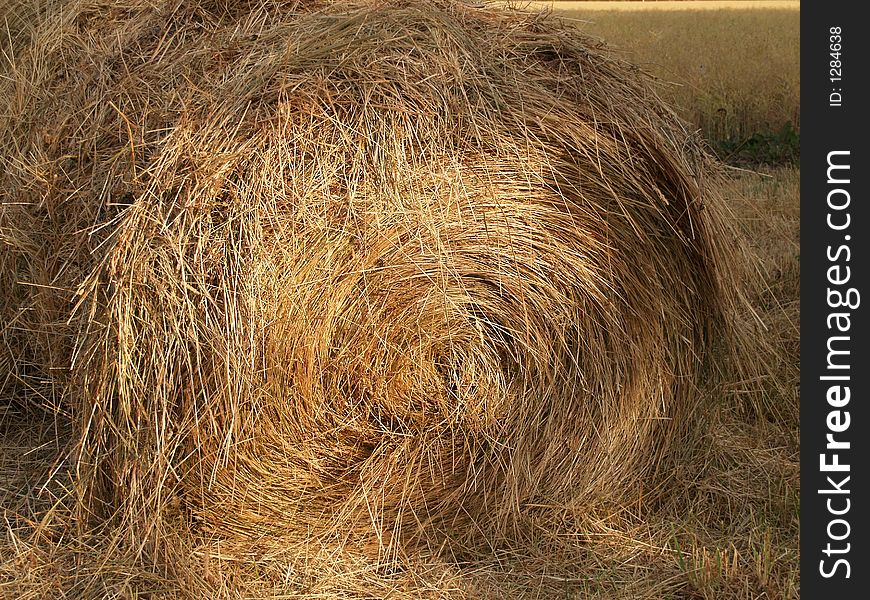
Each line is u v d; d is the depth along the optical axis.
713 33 17.17
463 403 3.24
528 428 3.35
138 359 2.88
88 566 2.93
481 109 3.12
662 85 3.91
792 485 3.64
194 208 2.88
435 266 3.12
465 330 3.21
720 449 3.88
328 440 3.14
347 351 3.10
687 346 3.58
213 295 2.91
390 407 3.19
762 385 4.26
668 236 3.47
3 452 3.71
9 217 3.54
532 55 3.42
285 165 2.96
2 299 3.76
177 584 2.84
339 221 3.00
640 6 29.78
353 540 3.20
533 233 3.22
